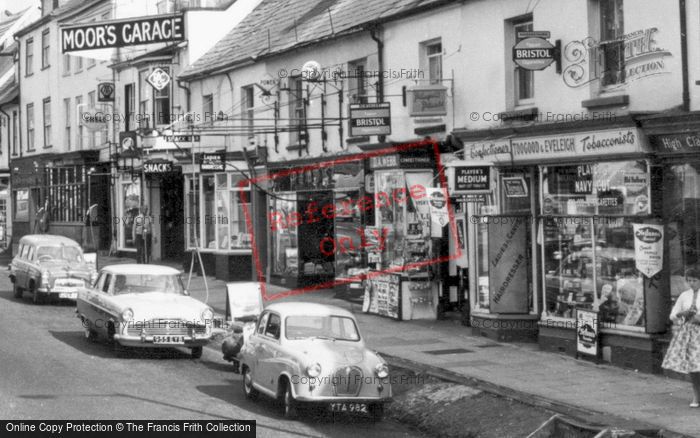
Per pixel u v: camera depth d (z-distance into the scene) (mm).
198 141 30281
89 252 28641
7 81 54781
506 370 15484
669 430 11289
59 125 45094
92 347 19312
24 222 49469
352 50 24328
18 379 15414
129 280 19031
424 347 17922
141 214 35031
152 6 38031
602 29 16422
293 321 13852
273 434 12156
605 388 13984
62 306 26641
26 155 49438
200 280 31500
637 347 15266
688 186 14734
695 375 12594
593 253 16359
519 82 18625
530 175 18172
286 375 13094
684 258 14875
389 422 13641
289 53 27062
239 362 16000
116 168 38719
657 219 15102
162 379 15969
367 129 21672
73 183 42781
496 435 12211
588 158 16125
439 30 20812
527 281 18531
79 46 33375
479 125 19359
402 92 22062
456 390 14164
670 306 15086
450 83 20328
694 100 14227
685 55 14320
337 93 24891
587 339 16094
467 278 21172
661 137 14680
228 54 31594
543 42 16812
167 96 35031
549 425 11859
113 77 39000
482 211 19250
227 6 34062
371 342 18562
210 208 32688
